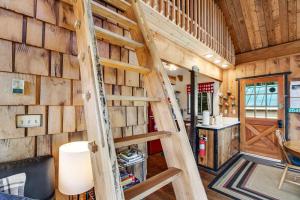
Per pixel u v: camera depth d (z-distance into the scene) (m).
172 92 1.30
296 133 3.74
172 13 2.28
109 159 0.78
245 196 2.41
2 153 1.17
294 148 2.37
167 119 1.27
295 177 2.98
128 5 1.55
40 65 1.35
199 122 4.33
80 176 1.17
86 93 0.98
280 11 3.44
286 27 3.64
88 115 0.96
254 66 4.40
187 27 2.58
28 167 1.15
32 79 1.30
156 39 2.48
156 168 3.48
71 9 1.54
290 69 3.86
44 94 1.36
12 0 1.22
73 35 1.55
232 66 4.55
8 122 1.19
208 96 5.17
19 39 1.25
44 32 1.38
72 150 1.27
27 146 1.27
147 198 2.36
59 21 1.46
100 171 0.81
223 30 3.96
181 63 3.01
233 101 4.71
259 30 3.91
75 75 1.54
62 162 1.19
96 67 0.93
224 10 3.82
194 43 2.90
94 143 0.87
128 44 1.37
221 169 3.44
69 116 1.50
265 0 3.36
